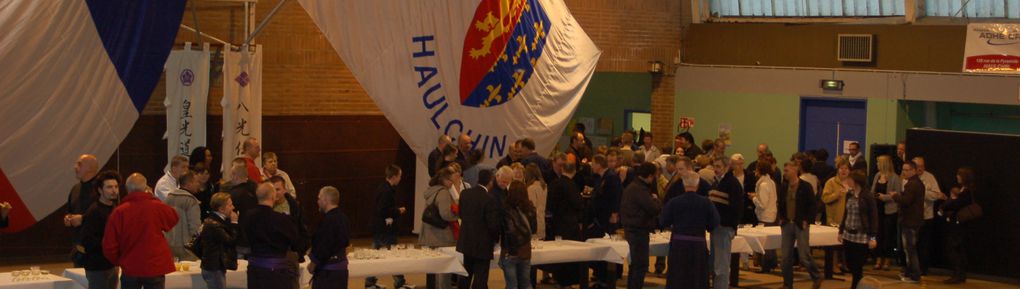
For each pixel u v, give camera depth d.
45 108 12.74
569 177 14.19
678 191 14.10
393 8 14.84
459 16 15.57
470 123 15.79
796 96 21.69
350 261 11.62
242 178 11.59
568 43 17.39
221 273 10.69
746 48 22.30
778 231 15.24
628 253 13.68
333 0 14.27
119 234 10.29
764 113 22.14
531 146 15.14
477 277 12.47
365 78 14.59
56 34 12.74
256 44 16.06
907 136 17.11
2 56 12.43
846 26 20.98
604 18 21.55
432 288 12.83
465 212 12.44
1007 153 16.09
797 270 16.66
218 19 16.48
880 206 16.77
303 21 17.62
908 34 20.30
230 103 15.16
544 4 17.03
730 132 22.58
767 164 15.97
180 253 11.46
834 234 15.30
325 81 17.94
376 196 13.97
